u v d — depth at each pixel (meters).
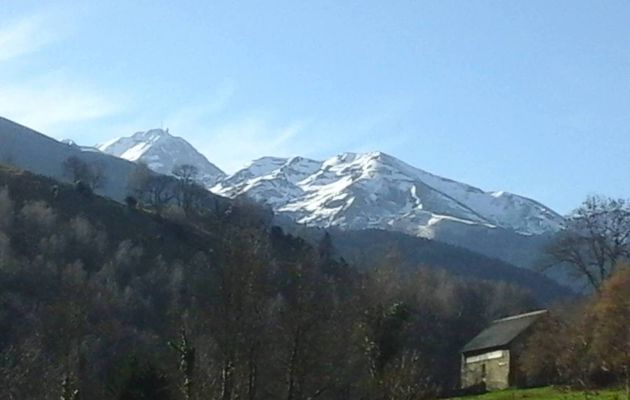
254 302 41.66
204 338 44.34
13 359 55.34
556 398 61.97
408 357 54.81
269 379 46.69
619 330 63.19
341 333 50.94
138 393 39.09
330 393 52.06
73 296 62.06
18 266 77.00
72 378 45.38
